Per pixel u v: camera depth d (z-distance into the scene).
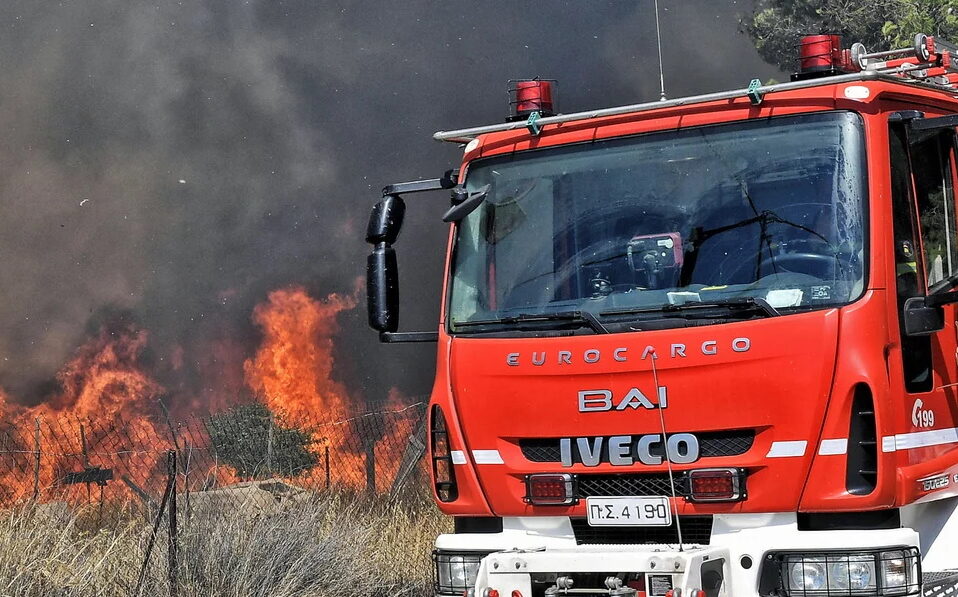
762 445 5.72
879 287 5.70
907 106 6.29
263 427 14.61
